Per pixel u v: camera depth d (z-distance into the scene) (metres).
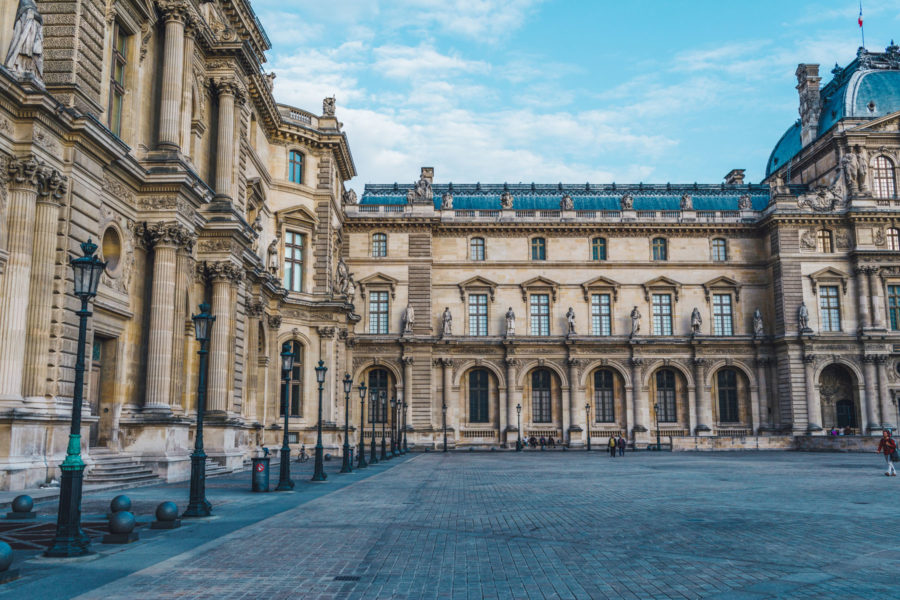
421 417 79.69
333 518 20.83
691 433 82.88
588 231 86.19
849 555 15.02
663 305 85.50
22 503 19.78
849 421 82.12
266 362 55.44
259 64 53.66
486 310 84.69
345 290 69.69
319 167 65.75
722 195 95.06
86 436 28.34
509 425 82.06
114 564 13.94
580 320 84.81
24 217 25.50
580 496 27.70
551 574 13.31
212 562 14.23
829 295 83.19
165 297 33.94
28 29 25.86
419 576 13.12
